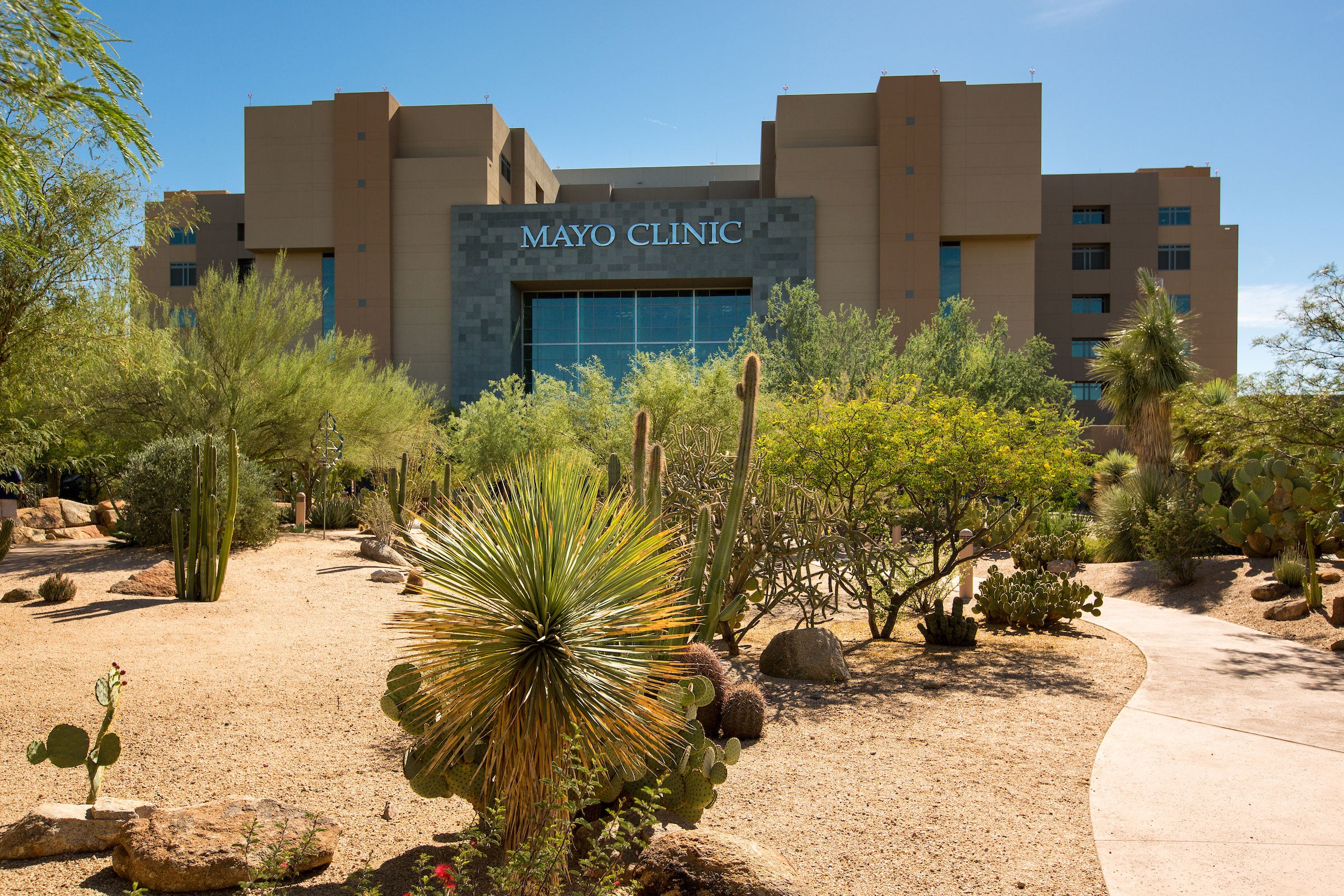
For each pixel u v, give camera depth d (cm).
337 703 621
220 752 511
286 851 313
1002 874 364
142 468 1461
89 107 510
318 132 4897
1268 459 1336
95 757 399
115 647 782
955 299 3425
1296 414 1180
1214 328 5444
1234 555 1453
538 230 4812
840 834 406
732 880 312
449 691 318
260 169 4897
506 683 312
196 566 1062
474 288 4809
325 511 2022
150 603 1016
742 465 571
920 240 4662
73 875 341
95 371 1619
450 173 4875
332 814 417
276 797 440
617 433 2406
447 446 2878
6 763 488
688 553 591
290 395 2044
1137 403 1981
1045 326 5494
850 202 4744
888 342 3166
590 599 329
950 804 447
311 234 4881
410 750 367
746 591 869
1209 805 445
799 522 908
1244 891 349
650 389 2478
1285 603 1067
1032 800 454
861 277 4719
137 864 329
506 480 352
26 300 1020
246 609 1017
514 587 315
